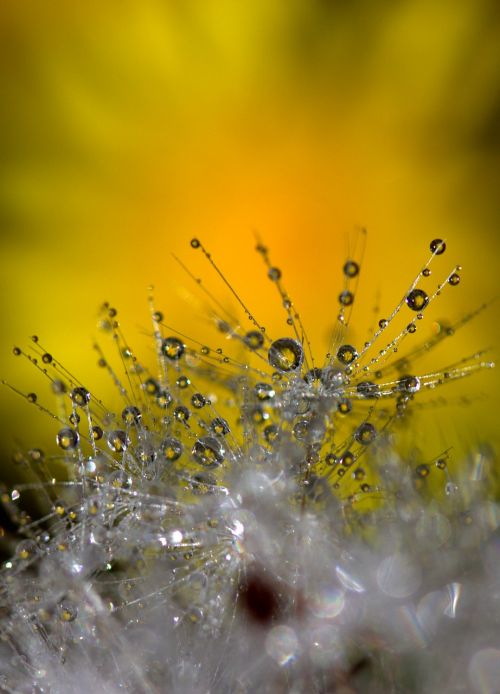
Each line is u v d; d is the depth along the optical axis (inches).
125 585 2.8
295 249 4.9
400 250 4.9
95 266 5.1
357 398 2.8
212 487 2.8
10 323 4.9
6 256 5.1
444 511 2.7
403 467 2.8
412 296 2.9
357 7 5.4
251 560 2.7
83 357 4.5
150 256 5.1
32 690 2.8
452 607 2.7
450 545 2.7
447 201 5.0
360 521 2.7
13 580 2.8
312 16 5.4
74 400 2.9
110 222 5.2
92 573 2.8
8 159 5.3
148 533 2.8
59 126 5.4
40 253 5.2
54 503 2.9
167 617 2.7
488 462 2.8
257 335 2.9
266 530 2.7
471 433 2.9
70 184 5.3
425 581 2.7
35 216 5.2
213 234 5.2
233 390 2.9
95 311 4.8
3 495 2.9
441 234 4.9
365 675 2.6
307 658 2.7
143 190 5.3
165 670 2.7
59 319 4.9
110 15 5.4
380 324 2.9
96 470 2.8
